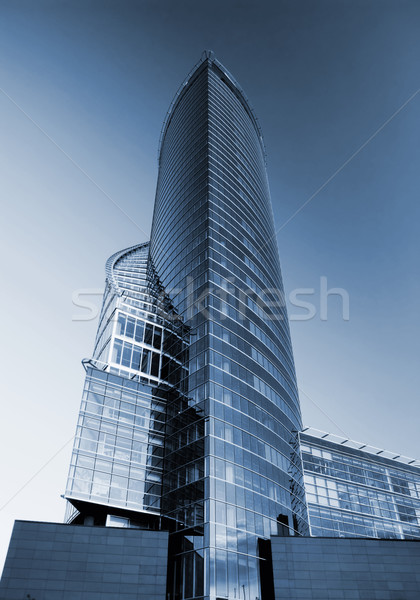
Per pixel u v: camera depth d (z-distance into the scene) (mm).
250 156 111062
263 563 50469
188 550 48531
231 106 115688
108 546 45281
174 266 83438
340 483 78500
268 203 109812
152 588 43812
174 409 62969
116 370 66688
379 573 47719
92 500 52062
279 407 71500
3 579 41812
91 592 42625
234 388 62812
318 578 47156
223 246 78812
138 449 59000
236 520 50875
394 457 90750
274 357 77125
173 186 99938
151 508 55062
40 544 44125
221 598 44250
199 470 53281
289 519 59781
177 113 119938
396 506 83688
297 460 71625
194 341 66938
